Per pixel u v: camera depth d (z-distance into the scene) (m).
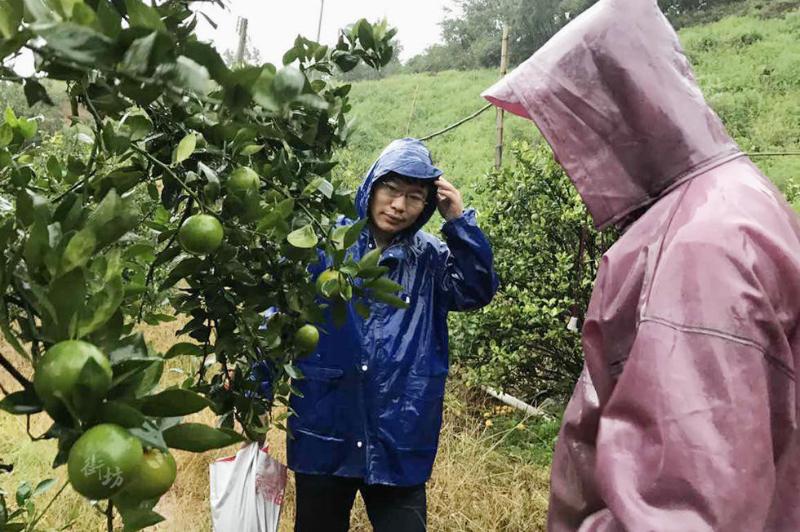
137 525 0.81
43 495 3.18
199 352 1.34
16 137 1.44
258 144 1.32
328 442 2.08
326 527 2.18
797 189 5.78
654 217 1.11
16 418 4.05
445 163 14.65
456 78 22.52
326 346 2.07
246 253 1.31
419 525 2.15
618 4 1.20
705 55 15.81
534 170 4.73
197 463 3.72
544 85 1.22
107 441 0.65
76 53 0.69
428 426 2.13
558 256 4.40
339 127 1.40
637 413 0.94
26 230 0.86
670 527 0.86
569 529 1.18
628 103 1.16
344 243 1.29
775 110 11.96
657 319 0.96
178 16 0.97
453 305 2.25
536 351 4.92
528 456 4.02
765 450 0.88
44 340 0.73
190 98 1.12
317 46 1.42
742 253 0.95
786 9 17.73
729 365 0.90
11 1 0.72
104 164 1.16
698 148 1.12
